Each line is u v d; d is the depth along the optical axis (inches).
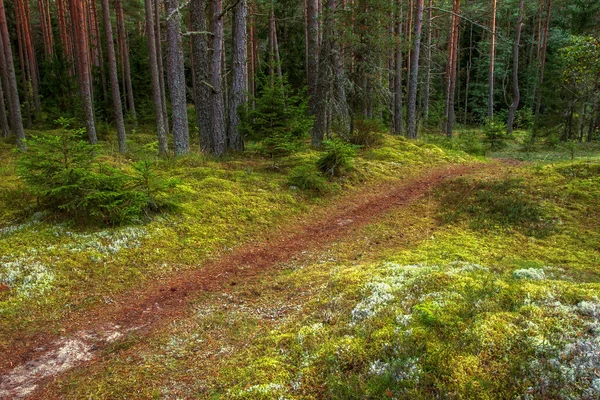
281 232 351.9
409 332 144.8
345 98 681.6
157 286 248.7
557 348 124.9
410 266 223.3
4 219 306.0
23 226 292.7
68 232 290.0
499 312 149.2
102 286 241.4
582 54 559.8
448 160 666.2
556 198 378.9
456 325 144.3
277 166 511.5
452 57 1098.1
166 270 268.4
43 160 295.4
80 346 186.5
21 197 335.6
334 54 633.6
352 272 224.1
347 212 407.8
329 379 136.3
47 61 1111.6
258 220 364.8
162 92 1019.3
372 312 168.2
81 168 292.8
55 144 293.6
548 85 951.6
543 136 937.5
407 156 659.4
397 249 289.4
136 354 177.9
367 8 657.0
